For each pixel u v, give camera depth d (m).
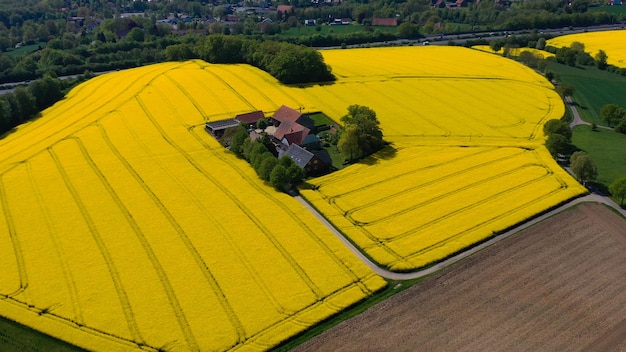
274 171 94.50
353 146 107.94
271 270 72.88
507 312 65.88
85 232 81.88
